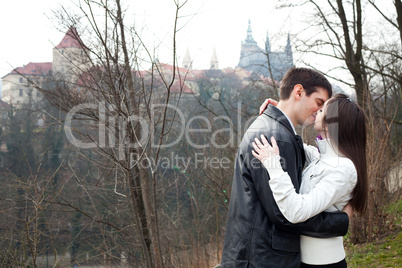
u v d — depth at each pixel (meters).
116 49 4.67
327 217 1.63
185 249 9.55
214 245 10.99
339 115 1.75
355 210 1.78
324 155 1.79
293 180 1.67
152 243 5.71
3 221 6.85
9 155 16.69
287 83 1.88
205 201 10.97
